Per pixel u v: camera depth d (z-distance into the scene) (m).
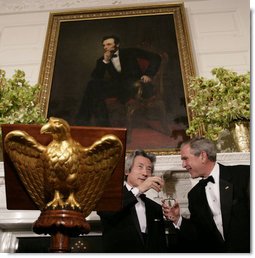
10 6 5.21
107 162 1.49
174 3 4.70
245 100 3.07
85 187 1.51
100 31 4.56
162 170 2.96
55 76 4.15
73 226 1.33
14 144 1.48
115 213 2.14
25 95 3.40
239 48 4.31
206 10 4.81
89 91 3.97
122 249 2.11
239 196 2.08
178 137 3.52
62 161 1.40
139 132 3.59
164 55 4.20
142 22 4.59
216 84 3.27
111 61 4.21
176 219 2.19
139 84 3.95
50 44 4.45
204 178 2.33
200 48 4.36
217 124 3.15
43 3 5.20
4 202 3.01
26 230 3.12
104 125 3.68
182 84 3.90
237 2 4.84
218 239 2.03
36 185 1.52
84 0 5.16
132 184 2.38
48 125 1.42
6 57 4.54
